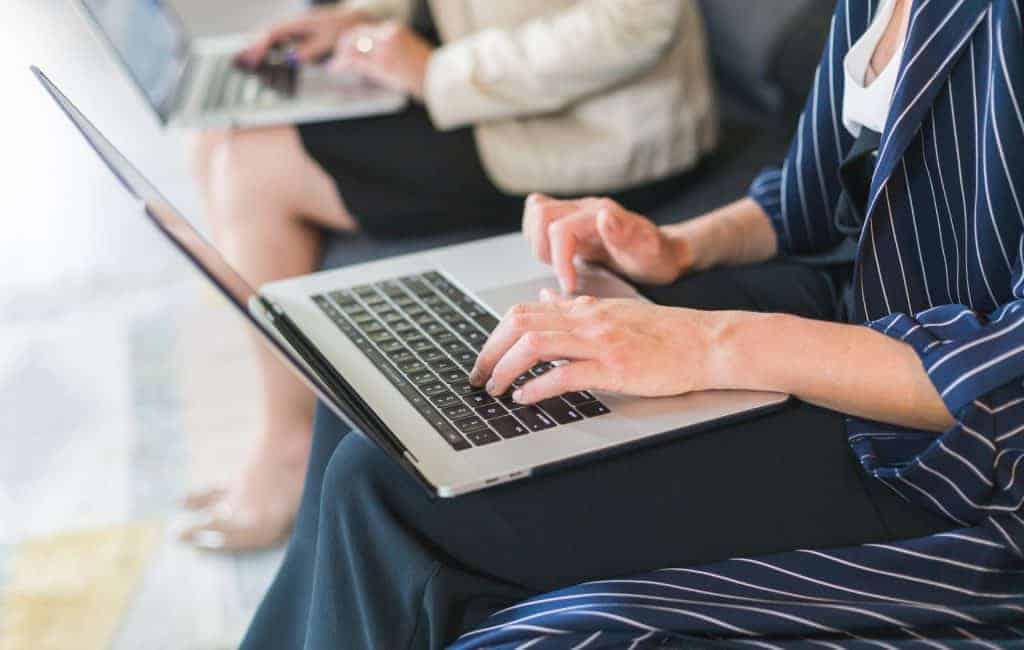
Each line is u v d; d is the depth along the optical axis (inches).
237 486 71.5
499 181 69.1
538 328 37.7
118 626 65.7
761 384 36.9
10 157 126.7
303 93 70.5
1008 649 32.3
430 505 35.8
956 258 37.6
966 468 34.9
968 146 36.3
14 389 88.4
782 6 72.7
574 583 35.9
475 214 69.4
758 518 36.3
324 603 37.0
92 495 76.6
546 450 35.2
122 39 68.9
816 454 37.3
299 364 33.7
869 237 38.7
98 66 143.3
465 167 68.6
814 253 48.5
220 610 66.6
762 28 74.2
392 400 37.9
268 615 41.7
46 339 95.4
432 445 35.5
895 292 38.8
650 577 34.8
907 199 37.9
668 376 36.8
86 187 122.5
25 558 71.1
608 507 35.9
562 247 44.2
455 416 36.9
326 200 68.9
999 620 33.9
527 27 68.6
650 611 33.1
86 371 90.7
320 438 40.8
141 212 32.9
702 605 33.6
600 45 65.9
